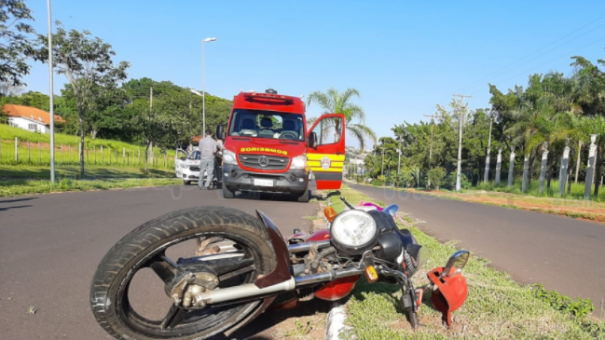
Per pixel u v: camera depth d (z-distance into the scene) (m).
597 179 25.05
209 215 2.55
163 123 32.72
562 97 30.00
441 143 44.47
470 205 15.87
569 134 25.61
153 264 2.51
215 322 2.76
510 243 7.36
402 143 62.28
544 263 5.93
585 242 8.02
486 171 39.94
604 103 29.36
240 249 3.01
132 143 60.50
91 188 13.03
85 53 20.69
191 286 2.49
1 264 4.56
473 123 48.16
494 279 4.62
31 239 5.72
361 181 81.88
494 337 3.12
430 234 7.81
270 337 3.21
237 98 11.52
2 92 16.16
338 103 29.28
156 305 3.63
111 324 2.44
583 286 4.88
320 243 3.26
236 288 2.61
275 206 10.08
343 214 3.22
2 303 3.51
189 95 40.19
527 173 30.88
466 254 3.24
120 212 8.30
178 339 2.65
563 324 3.39
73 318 3.31
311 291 3.28
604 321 3.50
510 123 39.09
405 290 3.24
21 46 15.32
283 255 2.74
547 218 12.37
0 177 17.66
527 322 3.42
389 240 3.29
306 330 3.32
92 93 21.70
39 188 11.34
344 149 11.10
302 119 11.38
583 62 30.34
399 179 49.97
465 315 3.52
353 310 3.53
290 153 10.32
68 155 33.75
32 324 3.16
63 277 4.25
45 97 81.81
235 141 10.60
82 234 6.16
